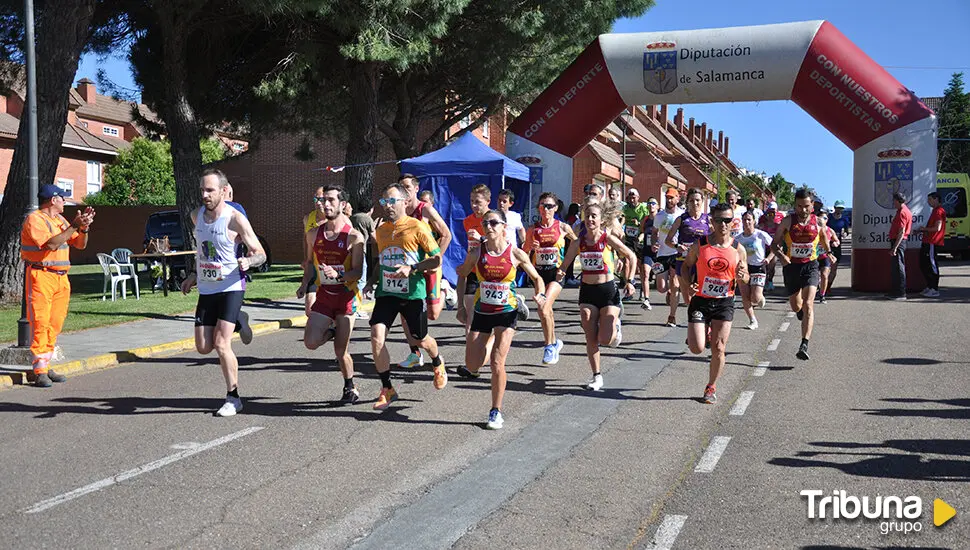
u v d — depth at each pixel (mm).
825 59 16641
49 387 8211
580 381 8383
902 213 16125
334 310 7258
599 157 43219
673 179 55531
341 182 31203
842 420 6715
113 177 39906
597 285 7926
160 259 18781
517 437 6277
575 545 4203
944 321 12906
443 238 8359
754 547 4164
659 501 4855
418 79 22234
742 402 7414
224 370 7004
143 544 4207
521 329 12211
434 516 4617
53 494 4977
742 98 17703
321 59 18500
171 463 5602
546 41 20625
